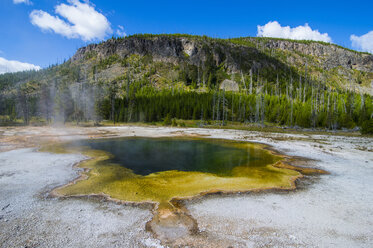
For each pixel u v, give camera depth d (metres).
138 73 162.88
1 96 101.94
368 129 47.31
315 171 16.78
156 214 9.19
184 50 189.00
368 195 11.66
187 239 7.38
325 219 8.91
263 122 74.75
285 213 9.42
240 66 165.75
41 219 8.60
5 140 30.11
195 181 14.05
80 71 176.38
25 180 13.30
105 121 79.75
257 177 15.07
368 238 7.57
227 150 26.81
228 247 6.94
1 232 7.61
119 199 10.77
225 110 83.88
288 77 158.12
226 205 10.20
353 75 176.12
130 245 7.02
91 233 7.67
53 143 29.20
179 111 84.69
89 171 15.99
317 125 69.19
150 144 31.16
